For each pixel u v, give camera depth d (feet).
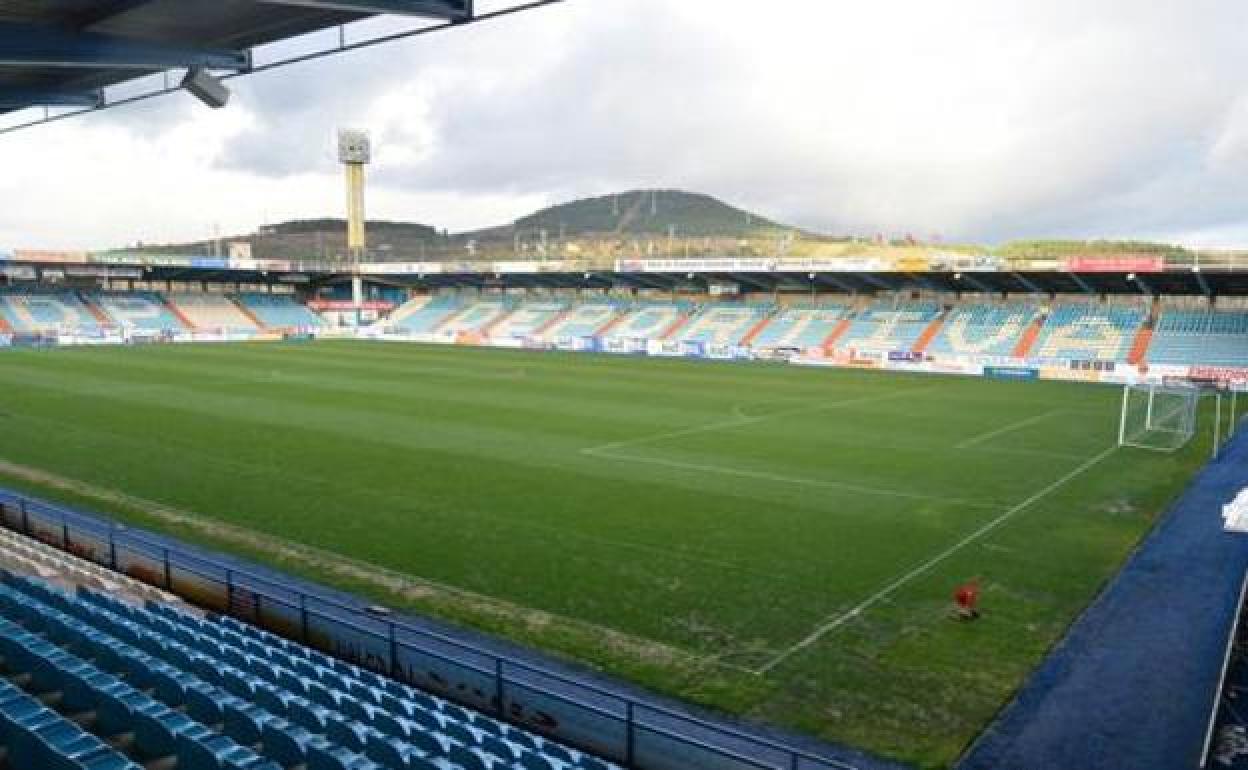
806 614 48.78
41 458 86.89
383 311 308.60
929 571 55.83
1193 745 34.58
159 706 30.04
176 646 35.55
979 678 40.86
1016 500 73.87
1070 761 33.65
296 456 88.74
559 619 47.93
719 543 61.21
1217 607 49.57
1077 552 59.88
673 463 86.89
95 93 55.16
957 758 34.04
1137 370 163.63
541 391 142.41
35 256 232.32
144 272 267.39
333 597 50.72
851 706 38.34
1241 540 62.54
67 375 156.15
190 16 41.14
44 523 60.23
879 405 130.52
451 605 49.83
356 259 319.68
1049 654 43.42
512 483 77.92
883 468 85.71
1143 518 68.59
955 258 181.88
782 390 147.54
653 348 221.66
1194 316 178.70
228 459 87.04
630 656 43.32
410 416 114.93
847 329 211.82
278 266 274.98
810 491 76.07
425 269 269.85
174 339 250.78
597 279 261.65
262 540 61.41
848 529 64.90
